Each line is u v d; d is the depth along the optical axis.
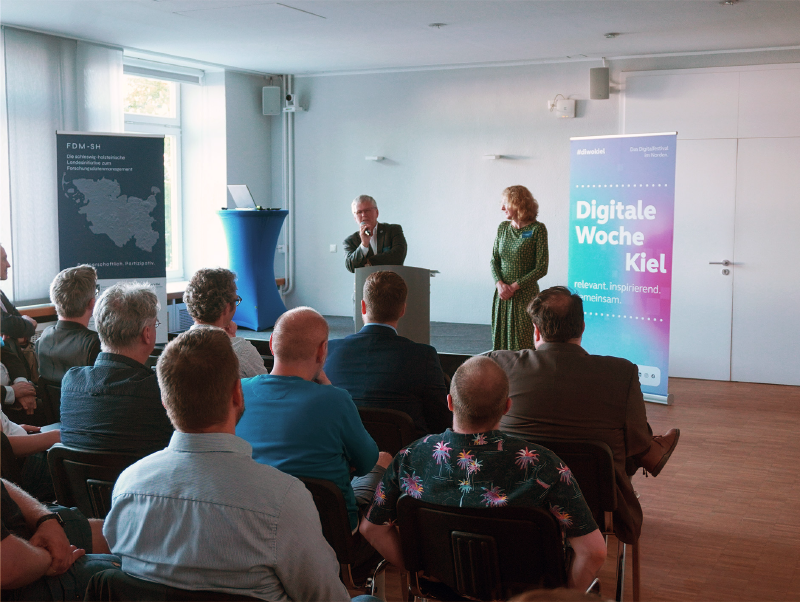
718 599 2.79
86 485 2.14
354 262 5.54
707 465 4.35
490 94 7.79
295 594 1.42
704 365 6.71
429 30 6.12
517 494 1.74
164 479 1.38
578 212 5.80
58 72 6.30
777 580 2.95
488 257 8.02
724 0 4.92
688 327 6.73
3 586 1.50
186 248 8.73
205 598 1.34
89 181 5.58
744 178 6.44
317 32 6.25
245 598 1.35
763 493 3.91
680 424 5.19
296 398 2.04
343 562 2.01
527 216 5.17
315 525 1.42
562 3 5.11
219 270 2.77
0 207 5.93
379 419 2.53
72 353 2.88
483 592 1.82
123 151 5.68
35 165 6.14
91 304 2.98
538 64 7.51
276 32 6.26
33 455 2.52
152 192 5.80
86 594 1.44
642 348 5.66
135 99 7.95
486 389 1.76
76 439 2.16
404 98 8.22
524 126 7.66
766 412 5.54
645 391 5.73
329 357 2.74
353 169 8.57
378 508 1.92
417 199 8.29
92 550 1.90
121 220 5.71
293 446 2.02
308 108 8.71
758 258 6.44
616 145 5.55
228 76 8.26
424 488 1.82
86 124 6.56
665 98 6.72
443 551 1.83
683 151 6.64
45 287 6.28
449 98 8.00
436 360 2.69
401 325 4.92
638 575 2.63
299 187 8.89
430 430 2.71
